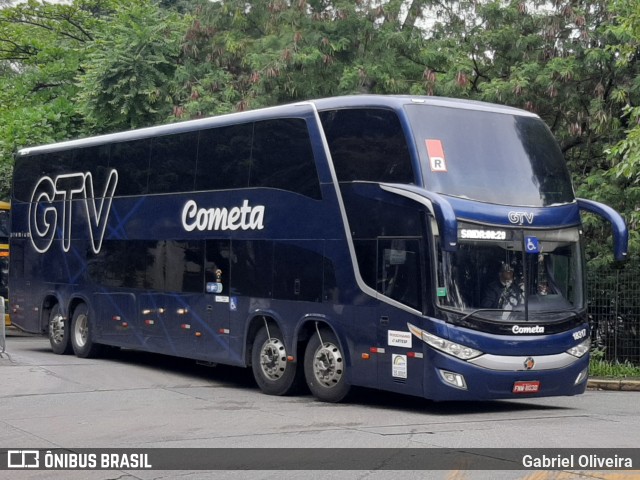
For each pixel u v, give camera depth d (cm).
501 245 1360
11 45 3944
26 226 2289
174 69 2878
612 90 2186
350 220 1440
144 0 3875
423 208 1330
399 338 1357
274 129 1595
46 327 2228
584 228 2053
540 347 1360
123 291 1947
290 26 2462
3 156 3266
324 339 1487
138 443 1098
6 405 1427
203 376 1853
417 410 1418
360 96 1455
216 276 1691
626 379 1839
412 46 2441
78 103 3162
